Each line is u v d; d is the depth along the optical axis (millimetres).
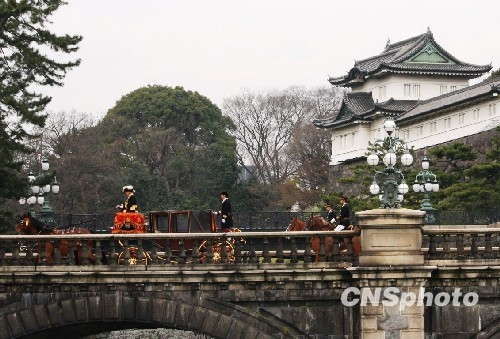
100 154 156000
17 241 53938
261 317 54031
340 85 194250
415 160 161125
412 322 53781
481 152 133500
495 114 146375
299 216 105438
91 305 53719
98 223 87625
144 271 53719
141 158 166875
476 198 113875
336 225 60219
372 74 183875
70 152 154250
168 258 54125
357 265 54344
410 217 53688
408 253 53688
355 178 128500
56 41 76188
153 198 156500
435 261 54281
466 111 152500
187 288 53969
